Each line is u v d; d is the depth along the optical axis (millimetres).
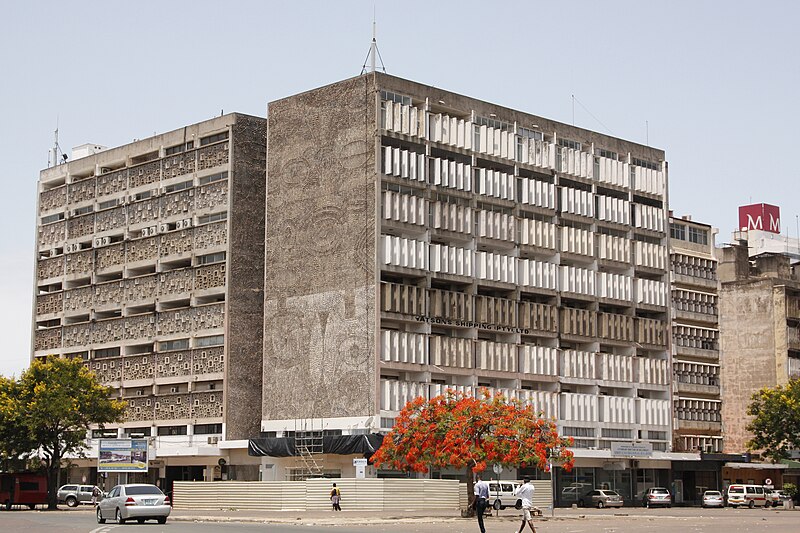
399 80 87188
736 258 121125
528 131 96000
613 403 96562
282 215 90562
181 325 97375
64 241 110062
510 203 92812
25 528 48344
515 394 89000
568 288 95312
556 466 91000
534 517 65250
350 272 84875
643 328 100750
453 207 88500
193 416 94938
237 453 92062
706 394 108438
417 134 87438
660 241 104875
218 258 95625
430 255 86625
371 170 84438
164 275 99438
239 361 93625
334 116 87688
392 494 70750
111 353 104312
